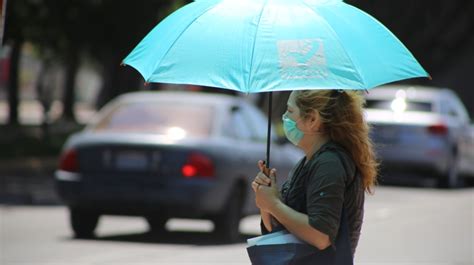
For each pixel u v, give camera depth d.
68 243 29.91
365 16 11.01
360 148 10.79
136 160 29.20
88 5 60.19
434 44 107.75
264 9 10.66
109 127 30.22
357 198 10.68
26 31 61.00
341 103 10.80
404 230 35.19
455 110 55.75
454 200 47.22
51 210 39.75
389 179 57.69
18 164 60.31
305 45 10.34
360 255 28.95
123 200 29.28
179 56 10.45
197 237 32.03
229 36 10.46
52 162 63.34
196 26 10.64
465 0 103.12
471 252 29.83
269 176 11.15
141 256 27.44
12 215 37.69
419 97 53.66
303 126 10.85
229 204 30.02
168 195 28.83
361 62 10.38
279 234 10.64
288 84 10.11
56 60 72.62
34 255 27.34
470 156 56.84
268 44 10.35
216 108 30.88
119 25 61.78
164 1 60.84
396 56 10.74
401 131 52.88
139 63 10.84
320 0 10.99
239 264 26.11
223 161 29.44
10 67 87.88
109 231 33.34
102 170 29.48
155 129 29.78
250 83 10.13
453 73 126.69
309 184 10.55
